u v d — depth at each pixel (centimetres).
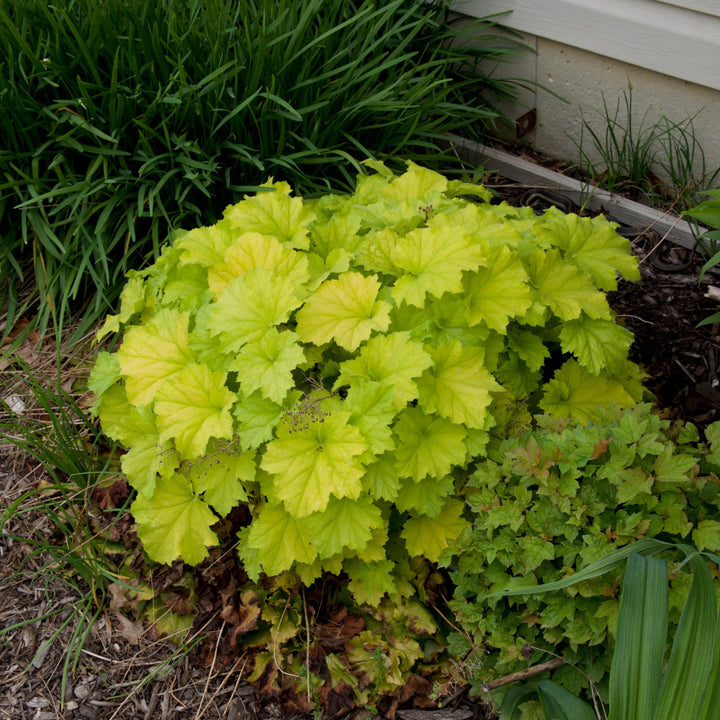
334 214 244
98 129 285
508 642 195
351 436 188
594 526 185
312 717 206
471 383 200
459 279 198
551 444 194
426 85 320
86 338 287
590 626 184
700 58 282
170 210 298
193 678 215
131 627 223
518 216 251
